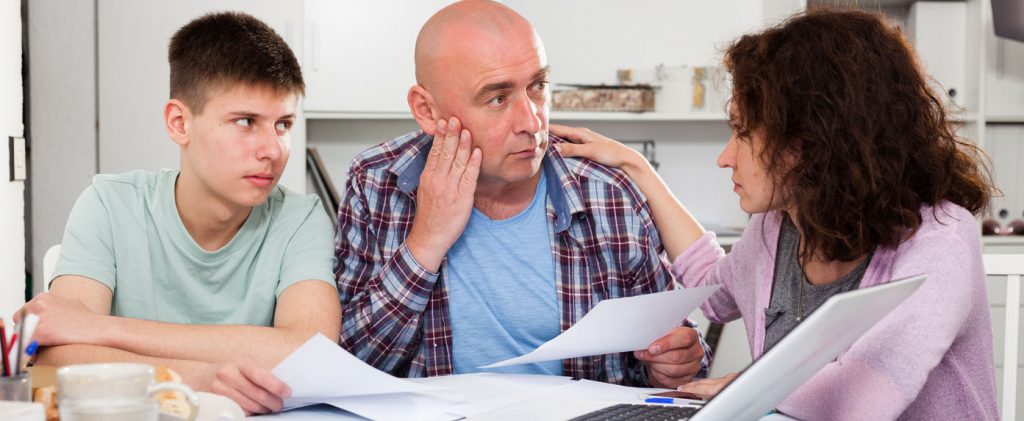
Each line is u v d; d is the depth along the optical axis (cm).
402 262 138
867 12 110
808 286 118
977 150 118
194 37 135
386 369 147
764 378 81
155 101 291
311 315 140
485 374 132
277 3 298
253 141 135
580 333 113
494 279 148
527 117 135
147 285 147
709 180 355
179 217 145
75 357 124
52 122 287
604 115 320
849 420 97
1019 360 295
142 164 290
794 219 115
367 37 308
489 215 149
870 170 103
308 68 306
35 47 286
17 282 246
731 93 117
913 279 86
